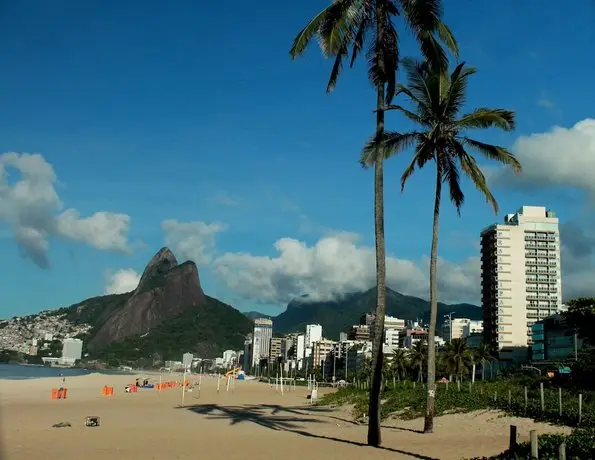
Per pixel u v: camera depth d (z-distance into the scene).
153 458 20.89
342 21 23.61
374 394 24.19
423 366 115.75
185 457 21.12
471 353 101.62
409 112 29.59
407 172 30.56
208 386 147.88
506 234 160.88
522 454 15.87
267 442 26.11
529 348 150.00
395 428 33.81
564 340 124.25
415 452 21.77
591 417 26.47
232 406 64.69
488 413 34.03
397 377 126.00
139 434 30.73
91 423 36.81
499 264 159.25
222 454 21.86
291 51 24.14
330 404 63.19
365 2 24.70
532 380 45.19
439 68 26.45
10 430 32.78
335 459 20.00
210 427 36.19
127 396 87.69
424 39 25.14
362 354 199.75
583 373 41.31
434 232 30.47
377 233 24.56
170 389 121.00
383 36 24.89
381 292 24.39
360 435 29.58
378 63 24.75
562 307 158.38
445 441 25.48
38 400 71.69
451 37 24.69
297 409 58.19
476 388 44.22
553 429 26.92
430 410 30.08
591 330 62.34
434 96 29.62
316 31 23.77
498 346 155.00
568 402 30.78
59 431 32.31
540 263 160.50
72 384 127.50
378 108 25.17
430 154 30.55
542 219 162.62
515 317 157.00
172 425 37.94
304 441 26.50
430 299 30.66
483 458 17.83
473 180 30.42
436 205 30.48
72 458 21.06
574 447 15.65
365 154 29.45
